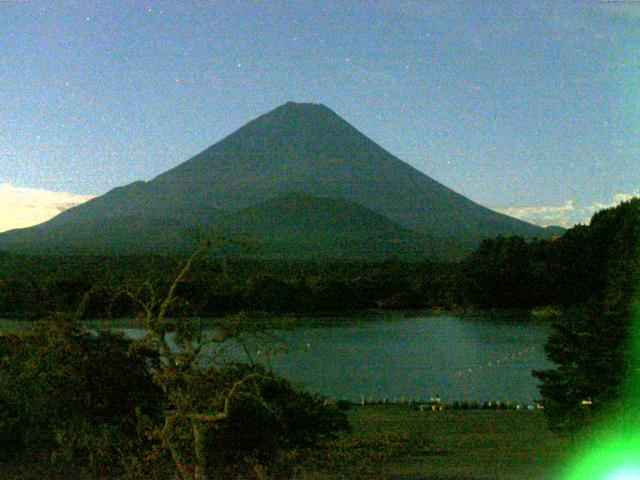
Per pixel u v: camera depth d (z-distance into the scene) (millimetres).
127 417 14219
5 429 13984
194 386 13023
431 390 35250
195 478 12969
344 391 34719
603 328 19516
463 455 18984
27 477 13844
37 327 14531
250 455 13984
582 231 79750
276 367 41719
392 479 15953
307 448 16359
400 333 58938
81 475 13992
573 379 19656
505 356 46844
